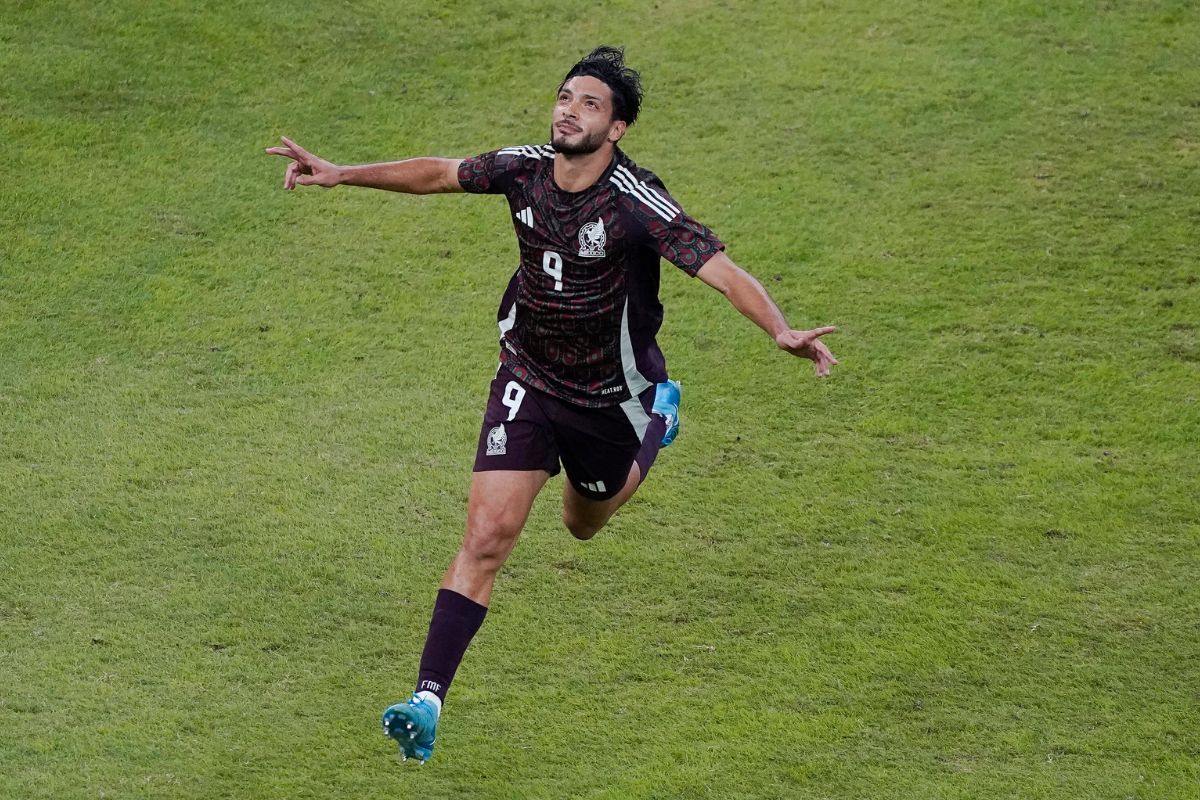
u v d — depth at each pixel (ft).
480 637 77.87
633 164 58.65
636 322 59.52
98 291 108.06
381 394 98.73
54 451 91.50
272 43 138.62
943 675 75.15
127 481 89.10
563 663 76.02
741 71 136.56
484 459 60.08
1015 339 104.42
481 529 58.80
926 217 117.80
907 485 90.58
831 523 87.20
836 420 96.89
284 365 101.40
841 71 136.56
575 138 56.03
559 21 143.74
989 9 145.89
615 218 56.85
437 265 113.19
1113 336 104.58
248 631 77.25
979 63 137.49
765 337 105.50
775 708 72.84
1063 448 93.86
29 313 105.29
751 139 127.65
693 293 110.93
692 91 133.90
